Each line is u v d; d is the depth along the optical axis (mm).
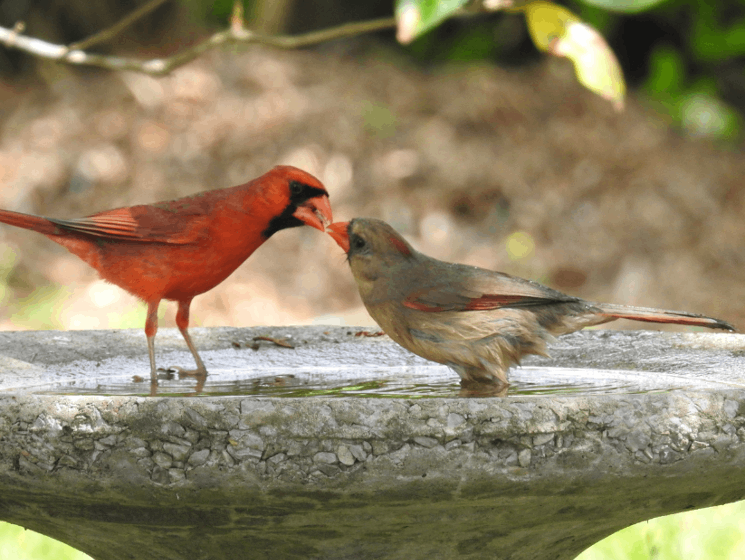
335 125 23406
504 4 7340
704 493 5117
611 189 22812
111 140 23281
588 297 20094
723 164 24156
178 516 4887
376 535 5051
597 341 7973
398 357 7969
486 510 4875
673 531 9602
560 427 4551
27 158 22812
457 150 23203
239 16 9562
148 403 4547
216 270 7375
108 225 7121
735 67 26938
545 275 20656
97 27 27172
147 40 27203
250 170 22672
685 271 20578
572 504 4941
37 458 4645
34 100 25047
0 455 4688
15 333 7859
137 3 27391
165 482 4578
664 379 6816
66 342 7805
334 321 15930
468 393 6199
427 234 21672
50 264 20516
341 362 7898
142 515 4926
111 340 7988
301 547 5152
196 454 4523
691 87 26297
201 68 24922
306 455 4484
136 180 22547
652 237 21656
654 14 26531
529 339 6438
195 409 4508
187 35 26719
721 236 21562
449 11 6949
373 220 6527
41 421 4617
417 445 4484
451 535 5133
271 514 4797
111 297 18781
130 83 24531
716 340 7688
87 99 24672
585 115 24750
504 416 4500
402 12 7000
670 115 25859
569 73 25891
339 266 20328
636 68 28234
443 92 24859
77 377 7234
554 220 22016
